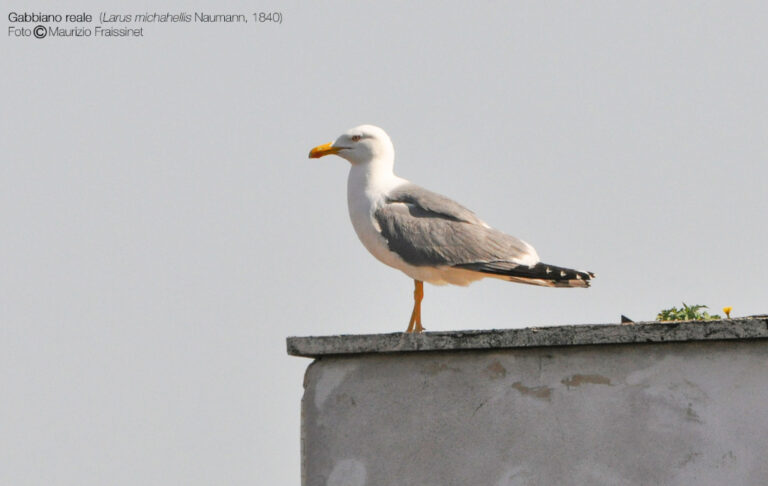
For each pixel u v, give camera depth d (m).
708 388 10.47
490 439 10.94
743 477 10.33
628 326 10.53
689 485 10.44
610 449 10.63
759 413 10.34
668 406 10.54
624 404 10.63
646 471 10.54
